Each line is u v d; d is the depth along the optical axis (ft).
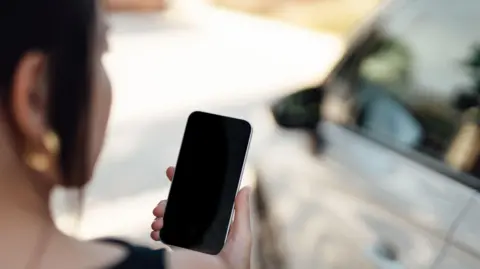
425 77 6.85
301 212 6.86
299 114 7.49
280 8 31.40
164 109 17.81
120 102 18.10
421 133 6.54
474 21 6.69
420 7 7.20
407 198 5.93
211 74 21.71
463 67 6.61
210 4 31.19
